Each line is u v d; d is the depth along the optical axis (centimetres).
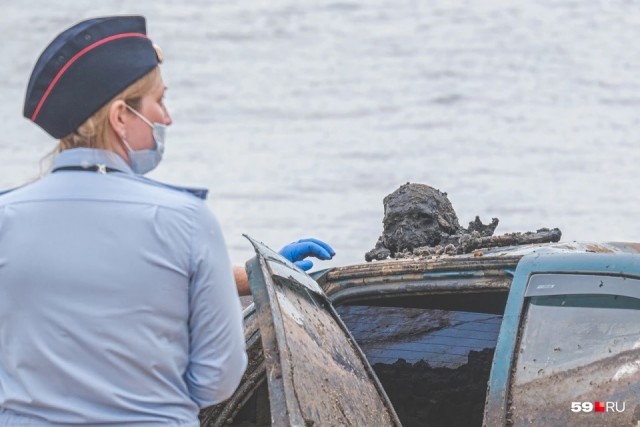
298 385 801
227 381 702
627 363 861
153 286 672
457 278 984
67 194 682
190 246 679
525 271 926
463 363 1152
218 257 689
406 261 1013
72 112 680
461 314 1151
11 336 680
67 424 672
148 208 678
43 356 671
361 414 874
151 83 700
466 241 1087
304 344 843
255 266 837
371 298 1027
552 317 901
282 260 904
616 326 880
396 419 923
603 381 862
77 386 670
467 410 1127
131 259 671
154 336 675
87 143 691
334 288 1034
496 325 1142
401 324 1159
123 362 671
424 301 1134
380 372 1161
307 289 919
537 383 877
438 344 1158
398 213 1150
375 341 1168
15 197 694
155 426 679
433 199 1159
